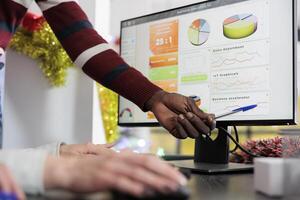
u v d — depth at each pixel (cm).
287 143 64
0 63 98
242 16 87
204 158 90
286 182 44
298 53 91
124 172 37
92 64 90
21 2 99
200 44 94
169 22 101
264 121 82
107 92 136
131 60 109
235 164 85
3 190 34
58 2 98
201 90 93
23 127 118
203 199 44
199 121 80
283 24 80
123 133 324
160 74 102
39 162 42
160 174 38
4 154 44
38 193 40
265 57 83
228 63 88
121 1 253
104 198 35
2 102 102
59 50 119
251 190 51
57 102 125
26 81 119
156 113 84
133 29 110
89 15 133
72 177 39
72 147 75
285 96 79
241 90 86
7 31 98
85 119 129
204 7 94
